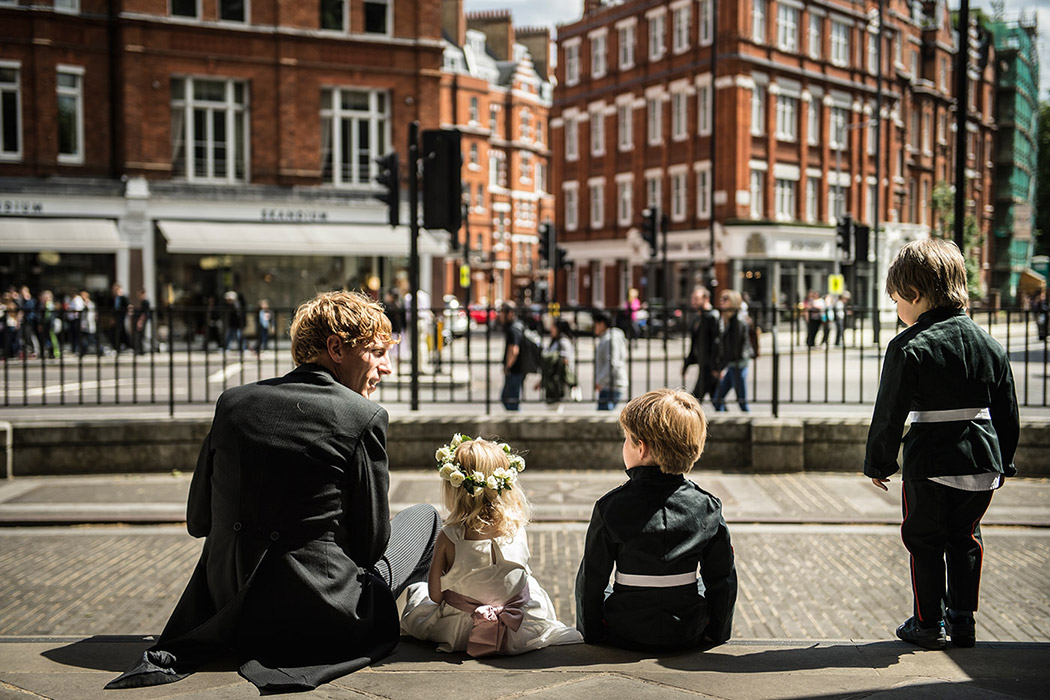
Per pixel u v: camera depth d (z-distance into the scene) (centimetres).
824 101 4594
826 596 585
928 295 396
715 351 1102
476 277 6938
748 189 4219
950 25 5947
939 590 400
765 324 1153
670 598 382
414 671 359
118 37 2827
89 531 747
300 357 363
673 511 383
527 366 1181
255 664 338
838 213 4731
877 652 397
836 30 4691
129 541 718
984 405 388
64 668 363
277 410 338
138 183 2834
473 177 6919
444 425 962
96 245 2755
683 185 4491
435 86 3188
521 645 388
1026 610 554
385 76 3130
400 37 3144
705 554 391
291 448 334
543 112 7612
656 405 381
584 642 405
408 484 894
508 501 397
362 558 353
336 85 3080
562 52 5256
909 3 5488
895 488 876
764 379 1639
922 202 5566
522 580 395
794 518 769
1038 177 8788
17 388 1391
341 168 3119
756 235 4119
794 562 661
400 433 961
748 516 775
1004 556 672
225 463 337
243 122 2995
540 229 2906
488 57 7519
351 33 3084
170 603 573
